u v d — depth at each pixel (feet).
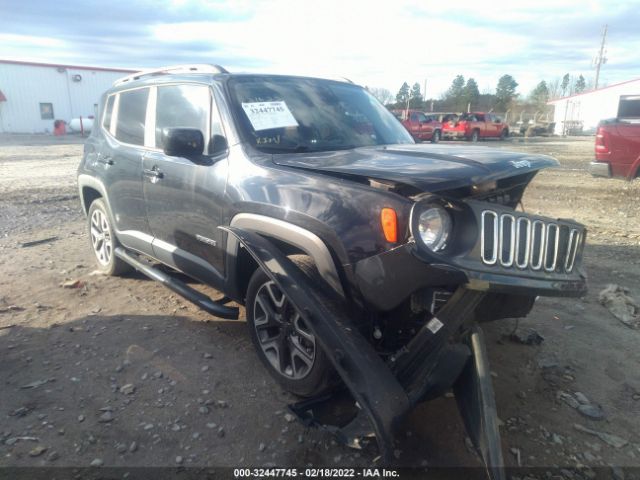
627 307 14.32
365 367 8.06
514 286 8.13
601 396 10.55
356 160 9.98
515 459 8.75
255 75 13.09
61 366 11.50
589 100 156.04
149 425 9.52
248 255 11.18
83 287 16.34
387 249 8.29
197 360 11.81
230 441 9.15
